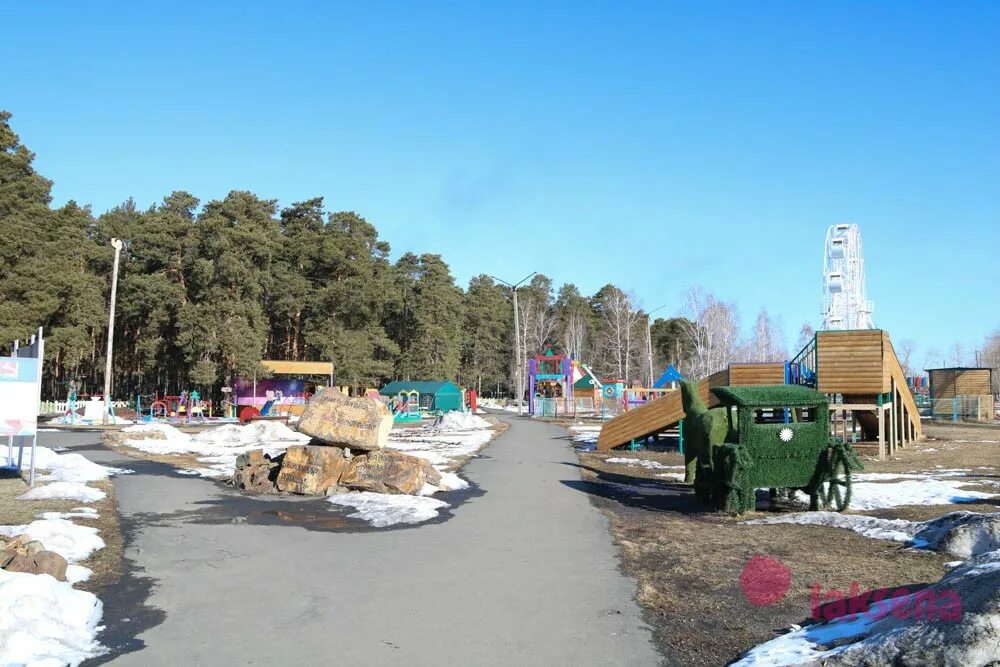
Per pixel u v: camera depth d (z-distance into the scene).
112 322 42.28
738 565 9.25
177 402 52.22
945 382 58.62
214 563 9.27
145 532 11.11
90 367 72.81
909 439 29.88
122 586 8.14
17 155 43.94
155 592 7.93
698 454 15.33
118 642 6.37
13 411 14.30
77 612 6.87
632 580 8.59
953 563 8.94
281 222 75.94
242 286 56.69
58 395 68.88
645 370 102.69
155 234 57.84
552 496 15.68
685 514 13.69
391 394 60.53
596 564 9.39
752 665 5.52
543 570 9.06
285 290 66.31
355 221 74.19
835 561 9.30
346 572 8.89
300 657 6.04
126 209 79.12
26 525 10.64
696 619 7.08
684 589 8.15
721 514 13.66
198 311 53.50
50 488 14.05
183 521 12.11
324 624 6.91
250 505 13.75
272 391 56.78
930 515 12.68
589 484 18.06
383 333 74.94
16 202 41.88
